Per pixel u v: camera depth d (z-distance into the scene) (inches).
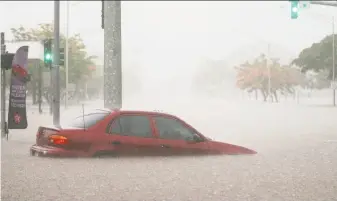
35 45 1043.9
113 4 627.8
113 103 627.8
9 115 702.5
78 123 520.4
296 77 4195.4
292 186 365.7
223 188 358.3
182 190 351.3
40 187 362.3
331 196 331.3
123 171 427.5
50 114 1530.5
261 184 375.2
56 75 872.3
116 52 629.3
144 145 506.3
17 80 702.5
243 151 550.0
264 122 1215.6
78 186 364.5
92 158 495.5
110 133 503.2
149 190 351.6
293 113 1667.1
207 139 536.4
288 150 610.9
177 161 490.3
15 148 640.4
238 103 3166.8
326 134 861.2
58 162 474.6
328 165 473.7
